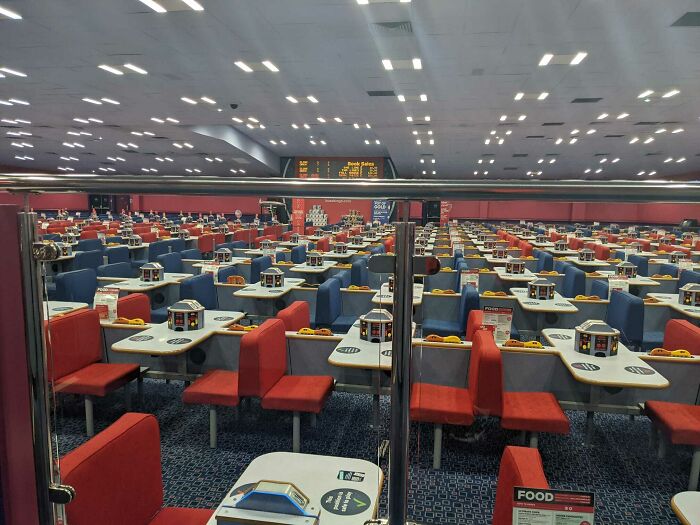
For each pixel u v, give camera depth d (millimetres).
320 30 7621
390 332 1081
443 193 945
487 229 14609
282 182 989
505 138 18469
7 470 1016
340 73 10211
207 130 18578
